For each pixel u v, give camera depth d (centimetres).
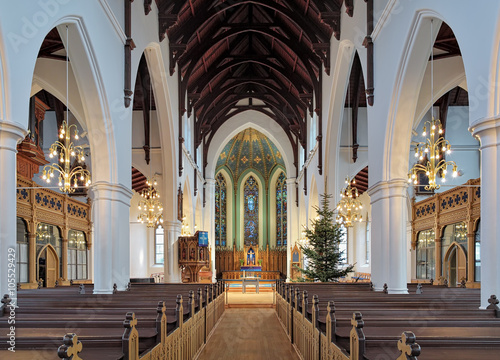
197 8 1691
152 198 1741
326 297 854
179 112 1931
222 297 1673
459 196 1555
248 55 2294
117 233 1026
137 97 1962
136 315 619
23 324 494
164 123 1753
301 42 1964
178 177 1920
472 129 653
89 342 409
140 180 2620
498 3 570
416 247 1939
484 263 638
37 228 1503
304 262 2566
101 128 987
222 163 3578
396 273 1015
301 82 2270
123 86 1109
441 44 1395
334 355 519
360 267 2583
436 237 1711
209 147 3009
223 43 2166
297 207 2953
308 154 2488
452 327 489
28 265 1423
